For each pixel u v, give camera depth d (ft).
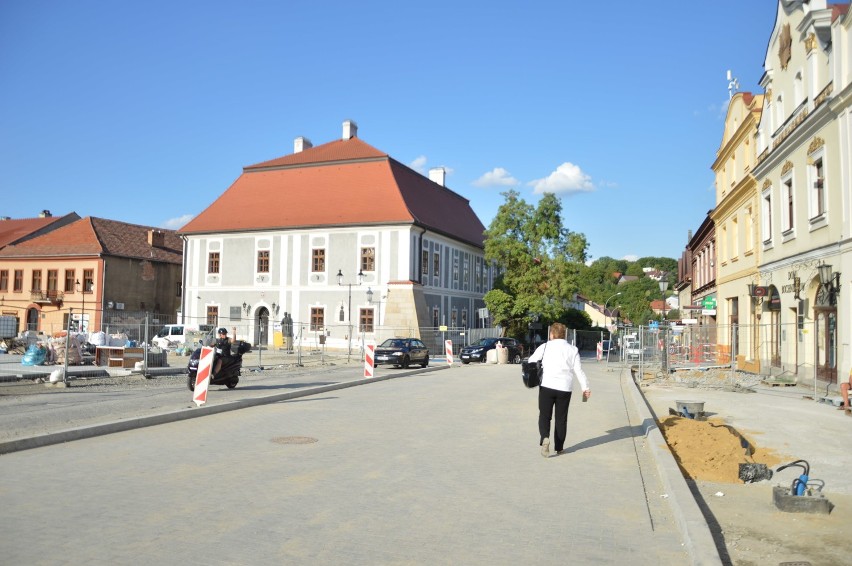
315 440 35.01
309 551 17.98
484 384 73.61
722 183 118.11
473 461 30.42
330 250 164.25
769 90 85.40
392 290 157.58
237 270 173.17
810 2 68.28
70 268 187.73
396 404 52.44
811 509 22.79
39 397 53.93
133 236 204.33
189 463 28.73
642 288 363.56
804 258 71.67
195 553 17.62
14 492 23.50
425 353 107.96
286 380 74.69
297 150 198.29
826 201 65.46
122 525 19.88
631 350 119.14
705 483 27.25
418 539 19.19
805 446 35.88
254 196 182.39
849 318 59.62
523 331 173.58
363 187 171.73
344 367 103.50
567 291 164.14
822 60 67.26
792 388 72.69
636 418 46.98
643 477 27.89
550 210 165.78
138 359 82.07
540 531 20.22
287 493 23.98
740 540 19.88
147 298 197.16
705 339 99.40
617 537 19.84
